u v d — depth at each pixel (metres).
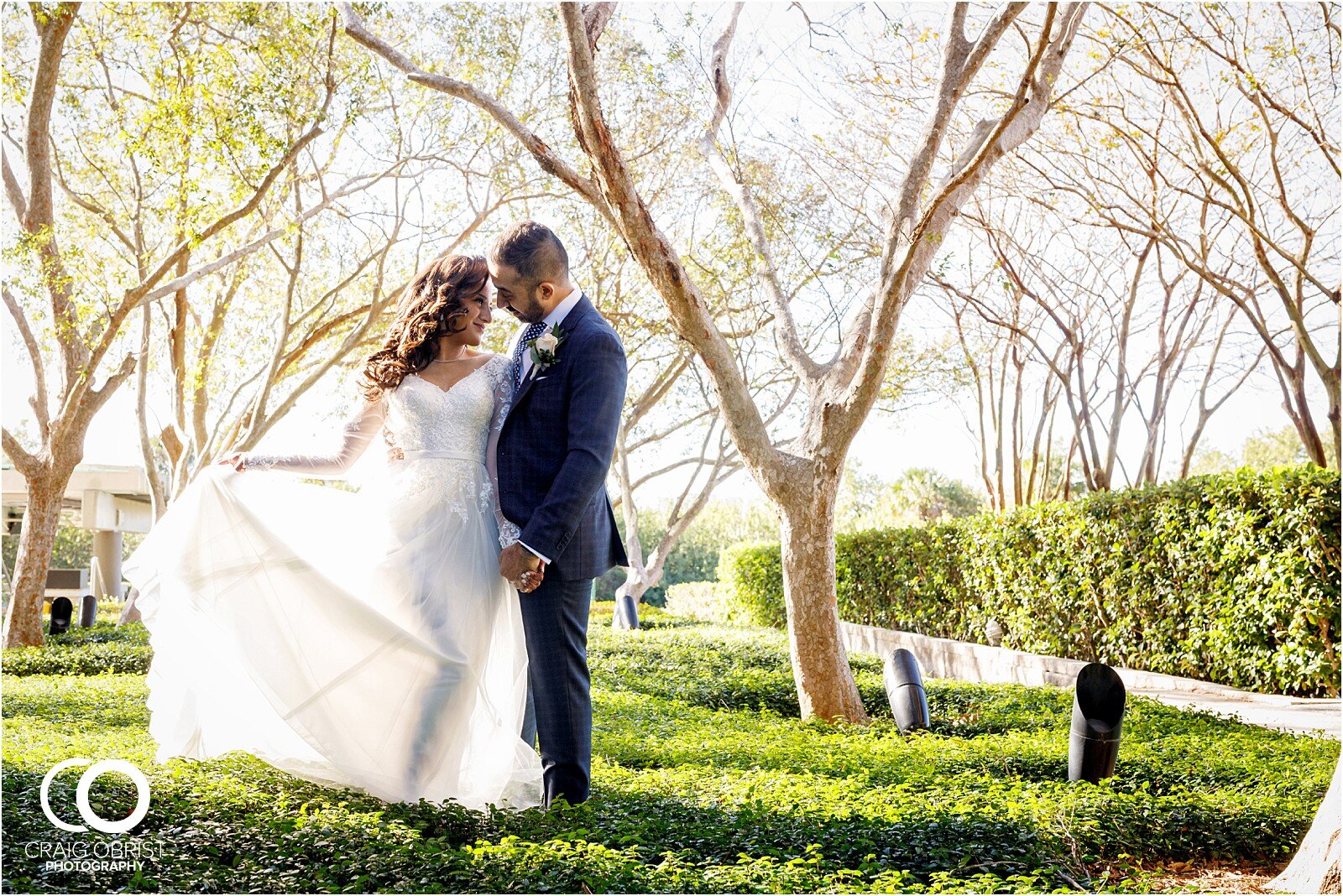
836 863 3.73
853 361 8.55
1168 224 15.07
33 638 14.05
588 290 18.56
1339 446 13.18
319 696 4.11
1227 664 11.10
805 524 8.50
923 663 16.50
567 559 4.03
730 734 7.27
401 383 4.42
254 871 3.06
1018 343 17.72
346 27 8.30
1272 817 4.76
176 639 4.26
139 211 15.42
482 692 4.25
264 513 4.40
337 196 15.19
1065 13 8.45
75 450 14.31
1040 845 4.07
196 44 14.97
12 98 14.11
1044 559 14.23
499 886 3.00
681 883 3.14
